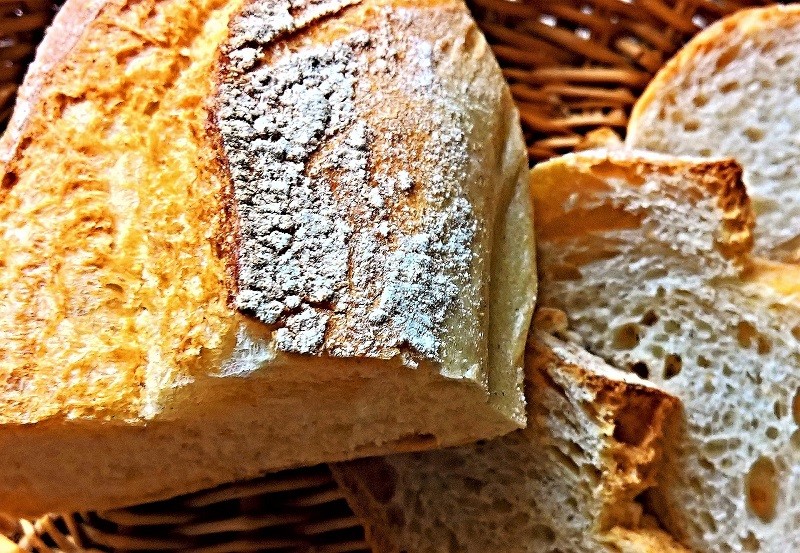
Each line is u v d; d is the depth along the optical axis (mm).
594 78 207
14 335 138
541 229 179
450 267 145
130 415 137
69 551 183
